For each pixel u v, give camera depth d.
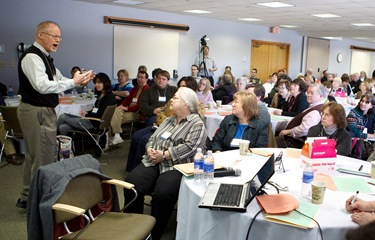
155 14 8.91
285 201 1.64
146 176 2.64
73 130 4.56
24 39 7.05
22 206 3.09
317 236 1.45
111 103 4.72
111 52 8.30
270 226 1.51
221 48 10.59
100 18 8.01
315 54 14.04
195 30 9.83
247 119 3.01
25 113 2.77
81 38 7.79
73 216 1.89
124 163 4.55
